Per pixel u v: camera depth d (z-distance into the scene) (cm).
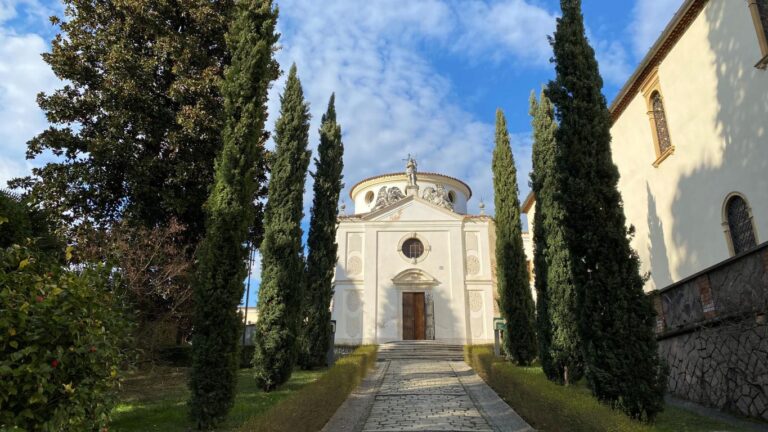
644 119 1806
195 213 1692
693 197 1514
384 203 3447
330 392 1041
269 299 1234
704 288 984
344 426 980
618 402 754
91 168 1616
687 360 1035
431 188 3616
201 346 815
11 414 370
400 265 3056
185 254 1548
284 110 1452
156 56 1669
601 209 834
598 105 892
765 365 793
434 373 1750
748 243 1296
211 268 842
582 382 1180
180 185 1639
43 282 428
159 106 1673
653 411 743
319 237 1720
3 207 779
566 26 942
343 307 2986
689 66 1520
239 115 955
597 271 815
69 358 423
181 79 1625
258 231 1881
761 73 1226
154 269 1304
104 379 473
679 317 1080
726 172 1361
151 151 1691
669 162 1644
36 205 885
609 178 854
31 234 801
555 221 1244
